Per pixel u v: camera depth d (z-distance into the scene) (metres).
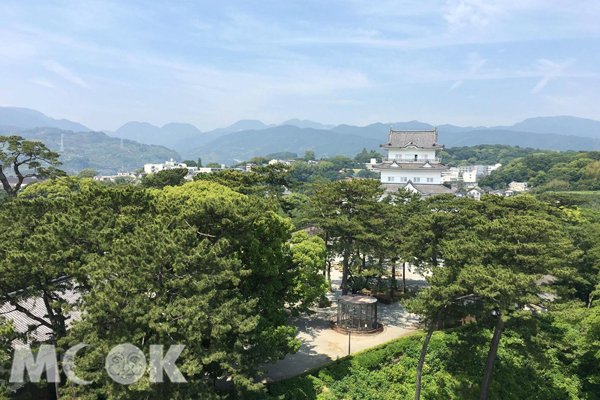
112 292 18.73
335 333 40.03
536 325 29.36
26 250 21.91
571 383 37.16
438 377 34.72
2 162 52.28
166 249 20.45
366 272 44.66
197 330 20.23
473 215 42.56
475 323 33.06
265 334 25.06
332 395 29.41
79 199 28.22
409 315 45.53
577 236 48.12
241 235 27.06
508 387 35.25
